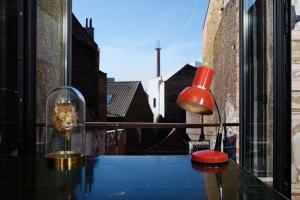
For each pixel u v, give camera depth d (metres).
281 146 1.97
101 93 10.19
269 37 2.14
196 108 1.49
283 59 1.95
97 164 1.50
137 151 5.94
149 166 1.46
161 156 1.71
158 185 1.16
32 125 2.01
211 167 1.45
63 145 1.79
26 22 1.99
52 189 1.11
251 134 2.50
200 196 1.04
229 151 3.96
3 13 2.08
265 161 2.21
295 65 2.19
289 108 1.96
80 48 9.08
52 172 1.33
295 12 2.17
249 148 2.50
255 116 2.46
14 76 2.07
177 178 1.26
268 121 2.16
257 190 1.11
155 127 4.32
